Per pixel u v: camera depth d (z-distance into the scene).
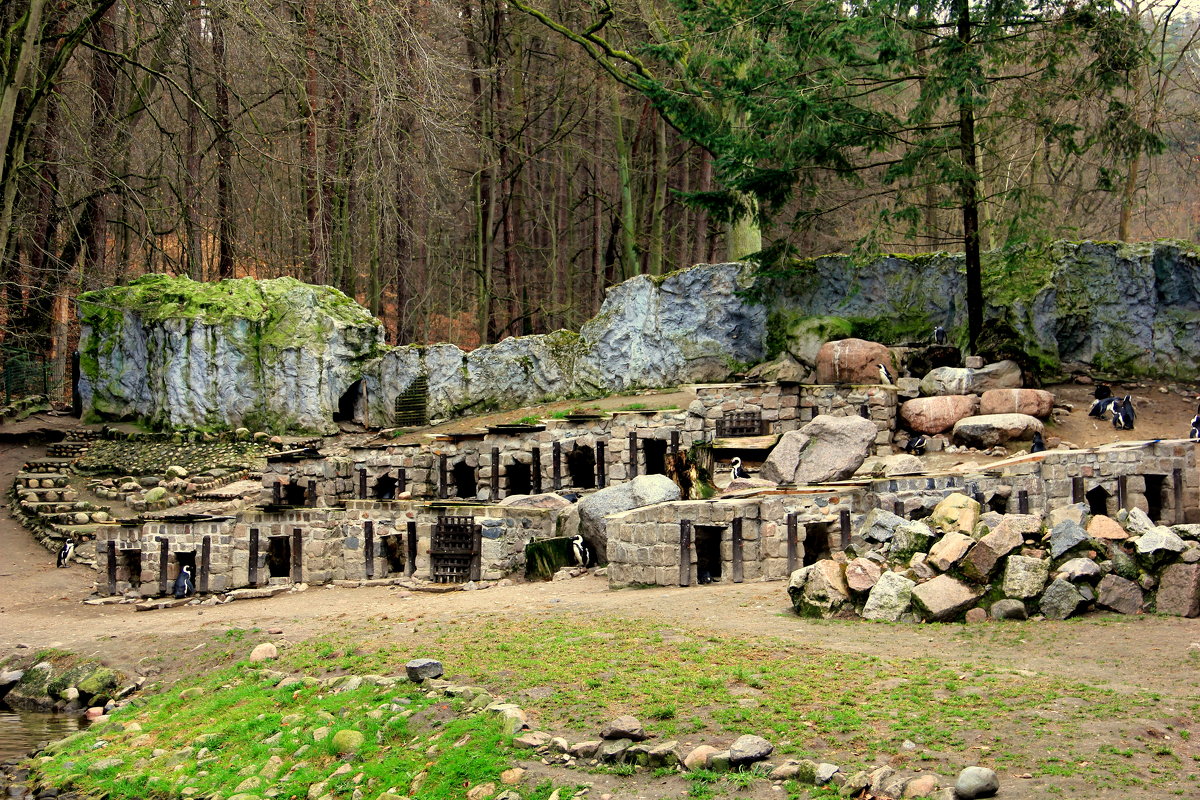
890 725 10.84
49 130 33.34
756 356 33.50
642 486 22.61
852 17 28.20
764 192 30.45
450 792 10.93
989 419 26.00
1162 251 30.33
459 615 18.03
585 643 14.80
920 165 29.00
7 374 39.84
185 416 36.22
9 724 16.44
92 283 38.28
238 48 28.23
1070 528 15.67
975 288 29.20
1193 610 14.61
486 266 44.00
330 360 37.09
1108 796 8.89
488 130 42.66
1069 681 11.83
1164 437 26.11
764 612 16.42
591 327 35.34
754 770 10.28
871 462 24.95
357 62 28.95
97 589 24.80
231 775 12.55
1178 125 35.75
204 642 18.48
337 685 14.64
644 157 49.12
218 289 37.50
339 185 38.38
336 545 24.16
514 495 27.19
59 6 30.48
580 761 11.05
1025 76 27.97
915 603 15.41
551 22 35.88
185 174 30.59
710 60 29.92
